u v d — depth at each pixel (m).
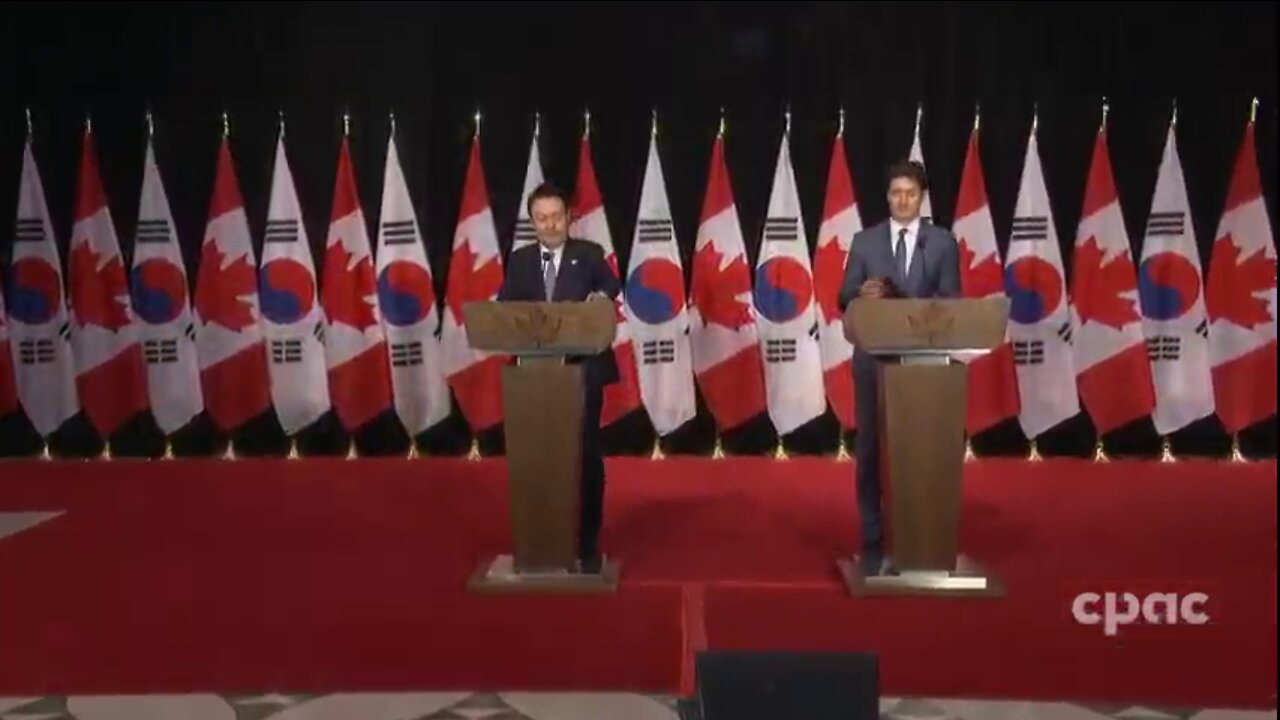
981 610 4.24
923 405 4.28
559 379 4.37
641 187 6.48
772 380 6.38
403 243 6.42
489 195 6.52
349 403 6.48
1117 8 6.32
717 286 6.35
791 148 6.45
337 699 4.14
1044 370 6.33
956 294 4.46
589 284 4.59
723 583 4.36
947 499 4.30
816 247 6.34
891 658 4.23
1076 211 6.44
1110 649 4.19
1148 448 6.55
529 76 6.47
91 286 6.45
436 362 6.48
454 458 6.51
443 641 4.26
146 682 4.20
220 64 6.50
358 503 5.61
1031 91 6.38
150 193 6.41
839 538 5.01
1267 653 4.12
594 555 4.55
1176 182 6.27
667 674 4.27
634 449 6.63
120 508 5.52
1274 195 6.36
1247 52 6.30
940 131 6.40
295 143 6.54
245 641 4.22
